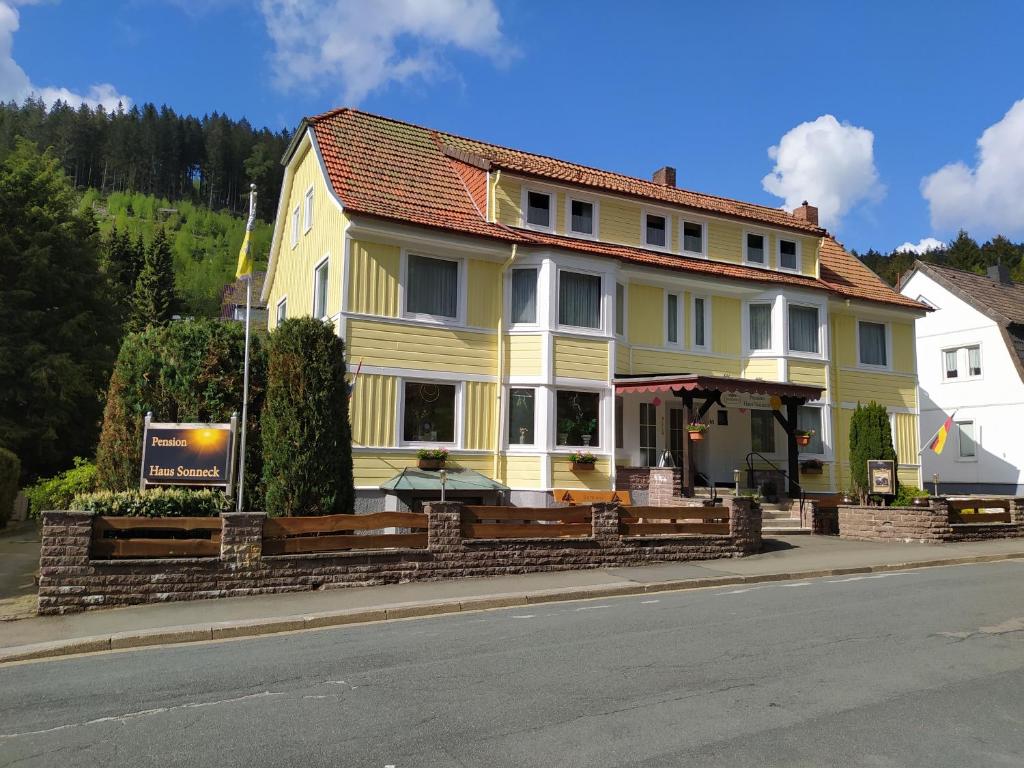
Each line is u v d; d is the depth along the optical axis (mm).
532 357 18875
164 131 147375
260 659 7758
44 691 6742
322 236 19031
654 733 5535
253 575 10914
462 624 9484
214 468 11852
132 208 127125
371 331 17344
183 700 6395
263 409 13227
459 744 5328
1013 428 30969
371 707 6137
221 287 92812
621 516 14133
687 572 13281
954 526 17828
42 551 9867
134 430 13508
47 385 25391
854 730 5621
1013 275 60938
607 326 19672
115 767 5004
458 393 18312
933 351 34281
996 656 7773
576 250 19312
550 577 12602
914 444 26391
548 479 18484
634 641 8383
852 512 18609
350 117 21125
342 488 12867
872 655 7785
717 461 22906
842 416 24875
